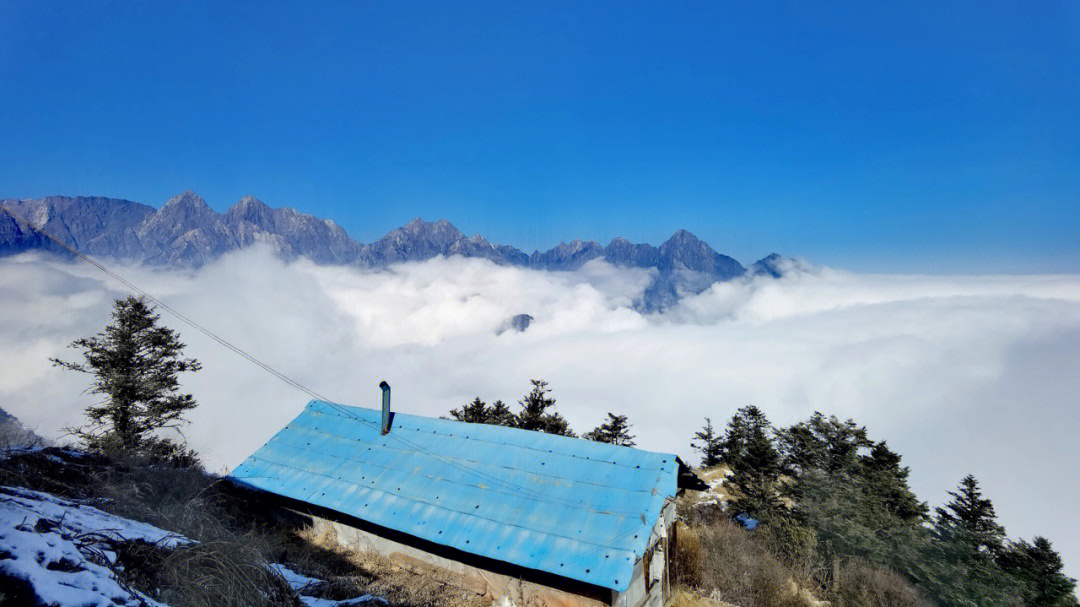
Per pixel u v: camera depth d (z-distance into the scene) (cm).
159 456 2094
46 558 585
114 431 2541
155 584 716
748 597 1830
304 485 1842
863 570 2214
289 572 1157
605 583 1338
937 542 2581
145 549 773
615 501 1566
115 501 1055
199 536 990
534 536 1509
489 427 1944
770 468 3278
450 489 1723
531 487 1672
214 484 1734
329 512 1794
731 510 3180
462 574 1573
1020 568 2797
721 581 1916
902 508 3388
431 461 1853
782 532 2489
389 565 1647
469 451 1859
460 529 1570
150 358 2738
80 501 991
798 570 2212
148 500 1292
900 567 2400
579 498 1600
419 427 2017
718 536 2362
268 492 1839
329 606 950
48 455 1305
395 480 1802
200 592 724
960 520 3500
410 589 1455
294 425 2133
